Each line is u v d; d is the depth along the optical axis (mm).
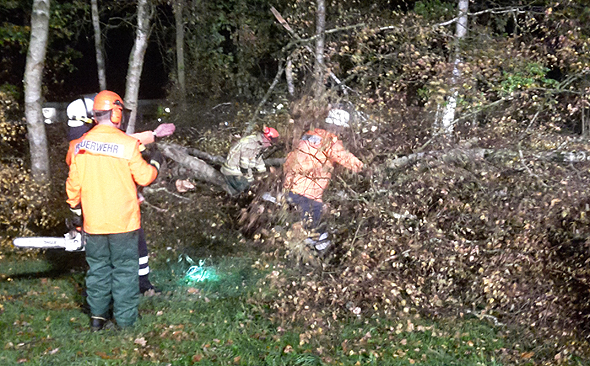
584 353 3830
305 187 4703
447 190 4227
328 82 5812
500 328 4211
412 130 5176
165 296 4777
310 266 4617
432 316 4348
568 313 4000
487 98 5363
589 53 5344
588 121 5375
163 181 6094
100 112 3988
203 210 6000
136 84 6812
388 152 4855
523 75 5344
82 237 4758
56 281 5262
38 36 5840
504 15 7258
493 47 5500
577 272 3879
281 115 6770
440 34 5809
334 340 4008
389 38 5574
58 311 4516
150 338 4023
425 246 4215
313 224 4742
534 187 4129
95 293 4129
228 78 11305
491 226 4164
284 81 9344
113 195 3959
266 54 11484
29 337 4023
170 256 5762
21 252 5891
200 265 5453
